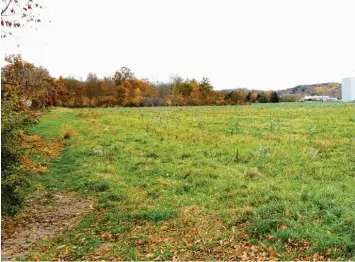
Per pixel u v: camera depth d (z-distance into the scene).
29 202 13.09
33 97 15.51
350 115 29.25
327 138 19.38
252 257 8.13
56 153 20.52
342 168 13.98
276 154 16.39
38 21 14.21
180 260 8.32
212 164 15.98
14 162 10.62
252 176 13.92
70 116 43.62
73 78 97.06
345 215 9.28
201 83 101.31
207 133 22.86
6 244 9.70
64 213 11.98
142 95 99.38
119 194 13.18
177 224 10.36
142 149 19.86
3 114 10.55
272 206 10.34
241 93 94.25
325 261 7.68
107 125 31.23
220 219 10.41
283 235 8.76
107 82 105.88
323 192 11.13
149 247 9.12
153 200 12.46
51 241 9.83
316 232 8.72
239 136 21.45
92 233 10.23
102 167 16.86
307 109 41.28
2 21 13.59
